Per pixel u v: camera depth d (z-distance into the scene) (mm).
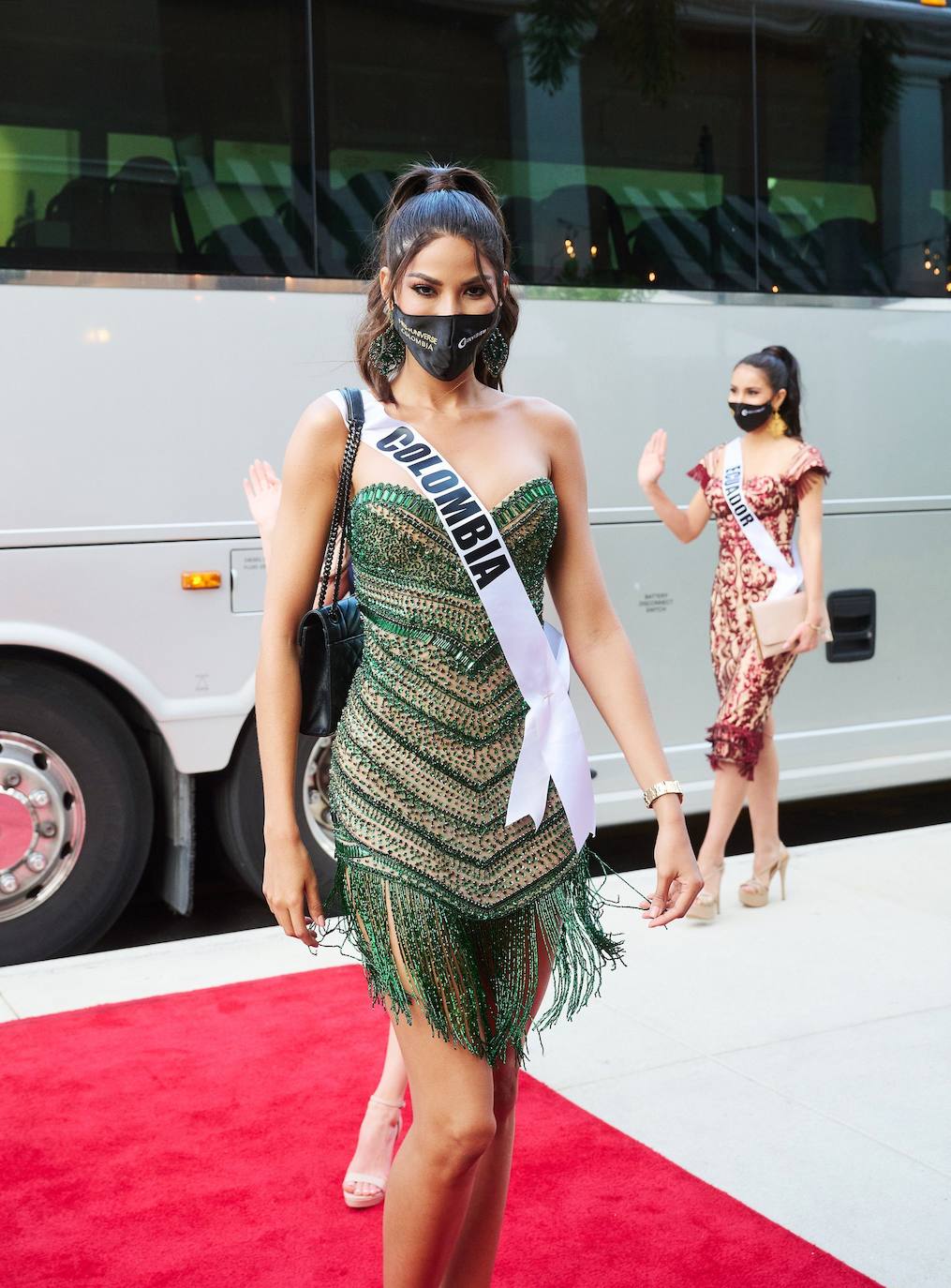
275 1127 3527
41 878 5285
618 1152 3385
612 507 6207
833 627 6738
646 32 6145
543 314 6031
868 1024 4242
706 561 6422
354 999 4457
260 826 5574
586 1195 3170
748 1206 3139
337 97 5531
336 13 5520
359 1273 2859
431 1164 2250
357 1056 3986
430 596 2238
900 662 6910
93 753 5316
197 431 5352
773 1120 3604
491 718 2262
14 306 5105
